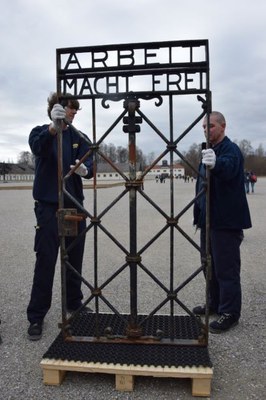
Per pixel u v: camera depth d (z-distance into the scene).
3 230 9.86
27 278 5.42
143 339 3.03
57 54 2.95
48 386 2.80
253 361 3.12
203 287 4.95
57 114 2.92
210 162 2.86
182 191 27.56
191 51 2.82
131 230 2.99
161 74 2.85
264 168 91.50
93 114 2.96
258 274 5.52
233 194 3.51
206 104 2.83
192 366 2.71
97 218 3.00
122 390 2.74
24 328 3.78
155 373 2.68
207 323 2.96
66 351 2.94
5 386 2.80
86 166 3.74
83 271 5.81
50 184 3.60
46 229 3.59
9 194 29.17
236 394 2.69
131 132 2.92
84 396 2.69
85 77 2.94
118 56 2.90
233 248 3.61
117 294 4.73
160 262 6.28
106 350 2.95
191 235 8.82
